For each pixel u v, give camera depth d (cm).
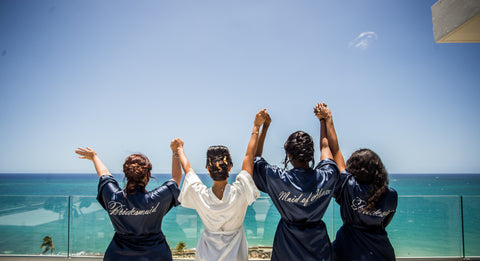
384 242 218
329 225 367
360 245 216
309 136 223
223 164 212
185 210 368
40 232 395
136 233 213
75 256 392
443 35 243
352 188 217
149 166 227
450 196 384
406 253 380
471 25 218
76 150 248
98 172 238
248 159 220
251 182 210
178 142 257
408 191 5962
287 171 214
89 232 393
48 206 397
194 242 365
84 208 396
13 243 395
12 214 398
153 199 216
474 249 376
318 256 205
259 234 346
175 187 230
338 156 235
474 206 381
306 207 205
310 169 214
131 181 218
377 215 213
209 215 211
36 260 392
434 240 380
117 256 212
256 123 231
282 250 210
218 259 208
